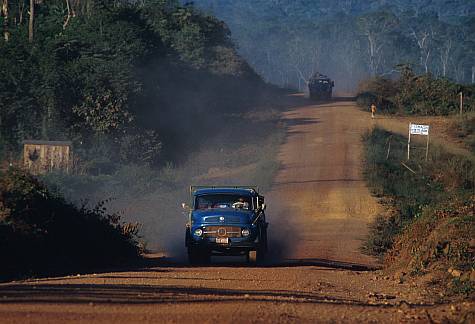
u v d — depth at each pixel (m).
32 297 39.03
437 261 57.16
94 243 69.56
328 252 86.88
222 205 73.12
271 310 36.94
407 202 120.94
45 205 65.25
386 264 70.38
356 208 121.12
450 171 144.75
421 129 157.38
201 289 45.47
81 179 125.88
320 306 39.16
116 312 35.19
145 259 76.19
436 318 36.41
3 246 57.88
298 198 130.12
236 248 70.19
